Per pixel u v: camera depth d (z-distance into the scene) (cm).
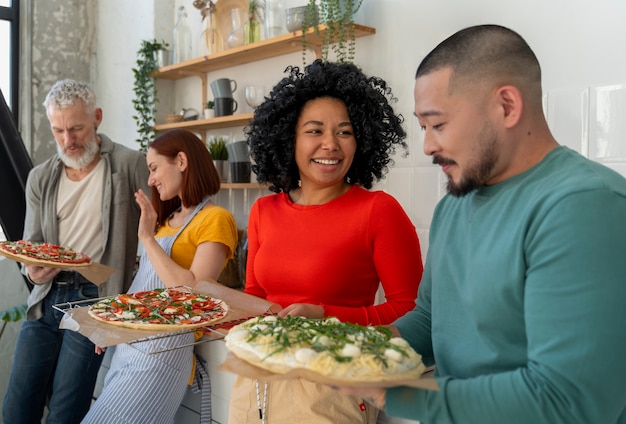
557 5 203
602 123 192
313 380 91
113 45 413
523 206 90
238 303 165
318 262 143
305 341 108
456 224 105
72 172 252
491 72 91
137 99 390
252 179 314
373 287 150
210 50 326
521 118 92
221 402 203
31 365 241
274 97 157
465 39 93
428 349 119
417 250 147
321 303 145
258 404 139
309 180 154
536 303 83
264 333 111
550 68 205
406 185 249
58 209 248
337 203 148
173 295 181
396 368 97
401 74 249
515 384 82
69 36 422
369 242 143
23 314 282
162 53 361
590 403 78
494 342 93
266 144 160
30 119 408
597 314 78
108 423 185
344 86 145
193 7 361
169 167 204
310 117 147
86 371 236
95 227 247
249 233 165
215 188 210
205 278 191
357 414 134
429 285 120
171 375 187
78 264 217
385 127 154
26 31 404
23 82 407
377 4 257
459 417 85
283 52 295
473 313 95
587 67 196
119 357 198
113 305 174
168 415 190
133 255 252
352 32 253
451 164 97
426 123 98
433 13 237
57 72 419
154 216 198
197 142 208
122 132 409
